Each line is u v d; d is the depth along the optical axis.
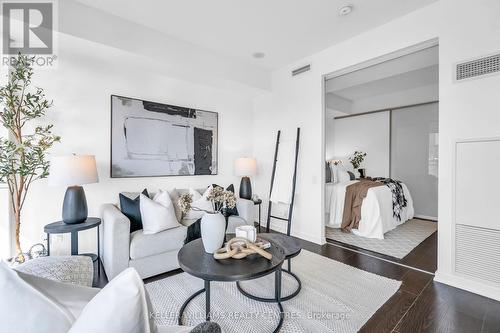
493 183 2.01
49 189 2.56
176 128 3.50
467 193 2.13
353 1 2.30
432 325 1.69
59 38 2.29
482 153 2.05
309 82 3.51
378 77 3.79
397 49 2.58
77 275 1.07
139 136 3.16
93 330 0.54
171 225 2.53
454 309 1.87
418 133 4.99
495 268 2.00
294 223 3.79
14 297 0.62
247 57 3.52
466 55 2.12
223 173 4.10
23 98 2.34
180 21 2.61
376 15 2.52
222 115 4.07
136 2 2.29
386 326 1.68
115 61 2.87
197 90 3.75
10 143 2.07
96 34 2.38
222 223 1.88
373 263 2.73
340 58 3.11
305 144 3.60
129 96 3.08
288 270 2.41
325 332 1.63
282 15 2.51
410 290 2.15
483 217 2.06
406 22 2.51
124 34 2.56
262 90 3.99
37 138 2.45
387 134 5.41
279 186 3.88
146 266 2.33
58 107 2.60
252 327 1.69
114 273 2.15
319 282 2.29
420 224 4.48
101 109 2.88
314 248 3.23
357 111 5.91
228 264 1.66
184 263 1.68
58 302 0.68
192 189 3.26
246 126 4.42
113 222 2.15
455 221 2.20
